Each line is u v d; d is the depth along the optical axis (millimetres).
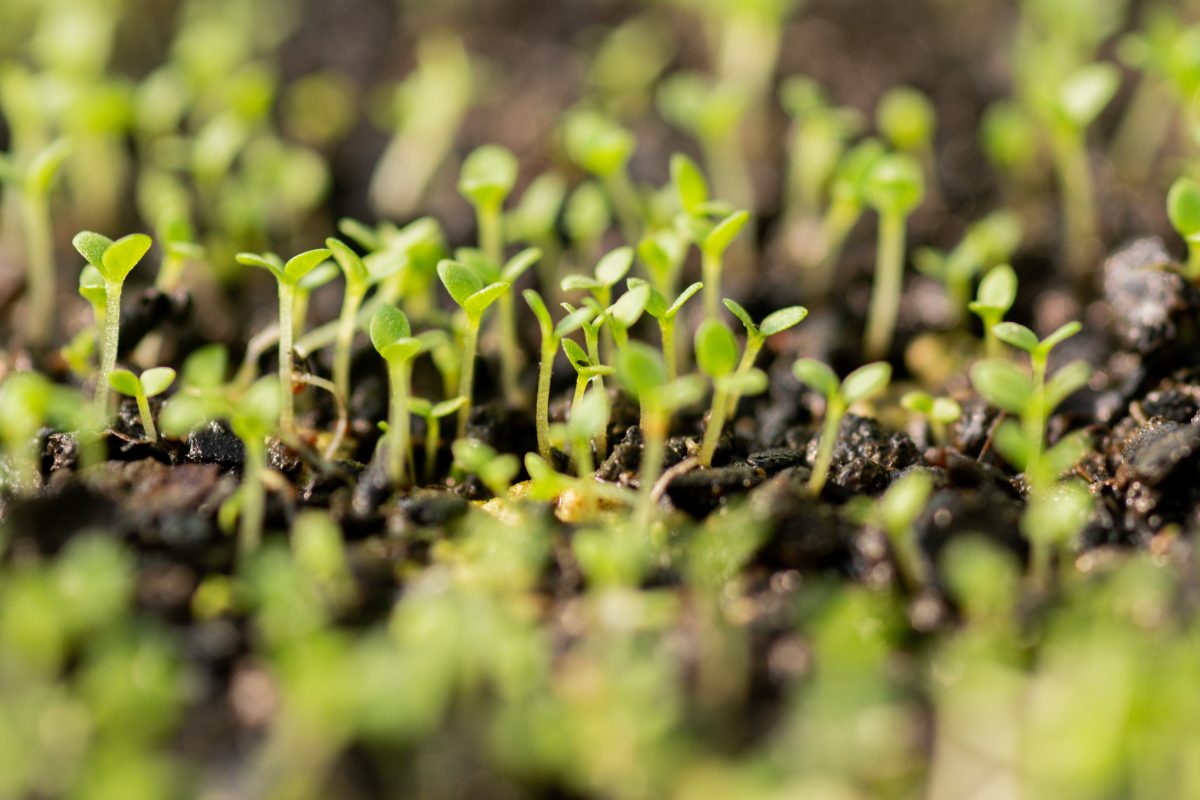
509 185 303
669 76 373
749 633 260
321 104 370
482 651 257
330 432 297
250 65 380
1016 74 360
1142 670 250
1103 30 356
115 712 253
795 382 306
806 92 334
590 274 331
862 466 281
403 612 263
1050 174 346
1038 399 271
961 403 304
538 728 250
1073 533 270
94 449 280
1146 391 298
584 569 268
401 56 382
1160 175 341
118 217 344
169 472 275
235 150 341
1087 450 289
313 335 298
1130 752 247
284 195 343
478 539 273
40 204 307
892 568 265
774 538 267
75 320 317
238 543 269
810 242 337
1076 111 317
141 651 258
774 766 250
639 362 263
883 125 357
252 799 249
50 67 367
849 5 384
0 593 262
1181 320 298
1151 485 271
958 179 347
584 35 384
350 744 253
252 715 255
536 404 291
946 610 262
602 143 315
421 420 297
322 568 263
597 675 256
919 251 334
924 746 252
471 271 279
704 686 257
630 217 332
